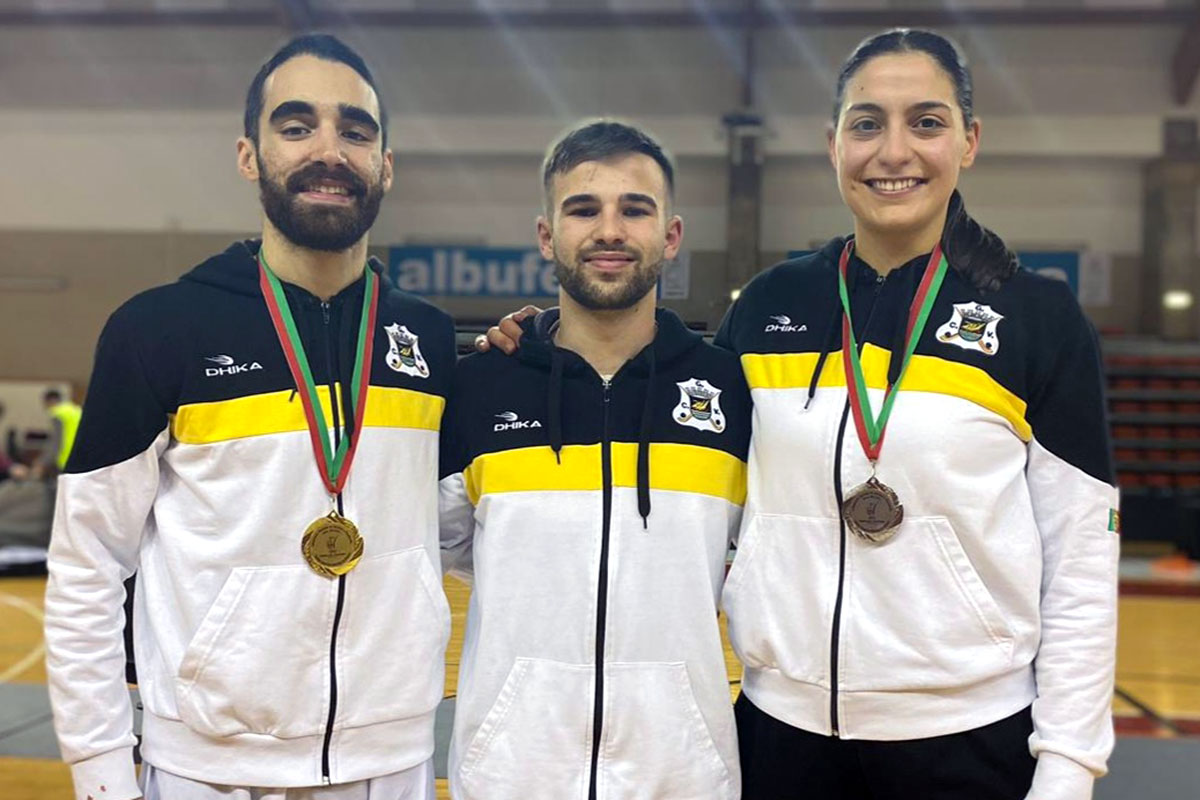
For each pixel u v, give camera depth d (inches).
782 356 65.1
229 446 60.9
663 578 63.3
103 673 60.9
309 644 60.4
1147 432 402.6
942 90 60.9
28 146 425.4
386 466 62.9
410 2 411.2
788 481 62.2
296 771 60.6
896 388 60.9
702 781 62.6
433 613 63.8
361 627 61.5
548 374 66.7
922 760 59.5
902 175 60.7
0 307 426.0
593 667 62.3
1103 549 60.0
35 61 424.8
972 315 61.8
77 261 423.8
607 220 62.9
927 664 58.9
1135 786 140.5
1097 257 415.8
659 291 91.0
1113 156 409.7
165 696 60.9
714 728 63.4
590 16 407.8
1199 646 232.1
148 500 62.1
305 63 62.2
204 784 60.7
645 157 64.6
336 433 62.4
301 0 406.9
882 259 64.9
